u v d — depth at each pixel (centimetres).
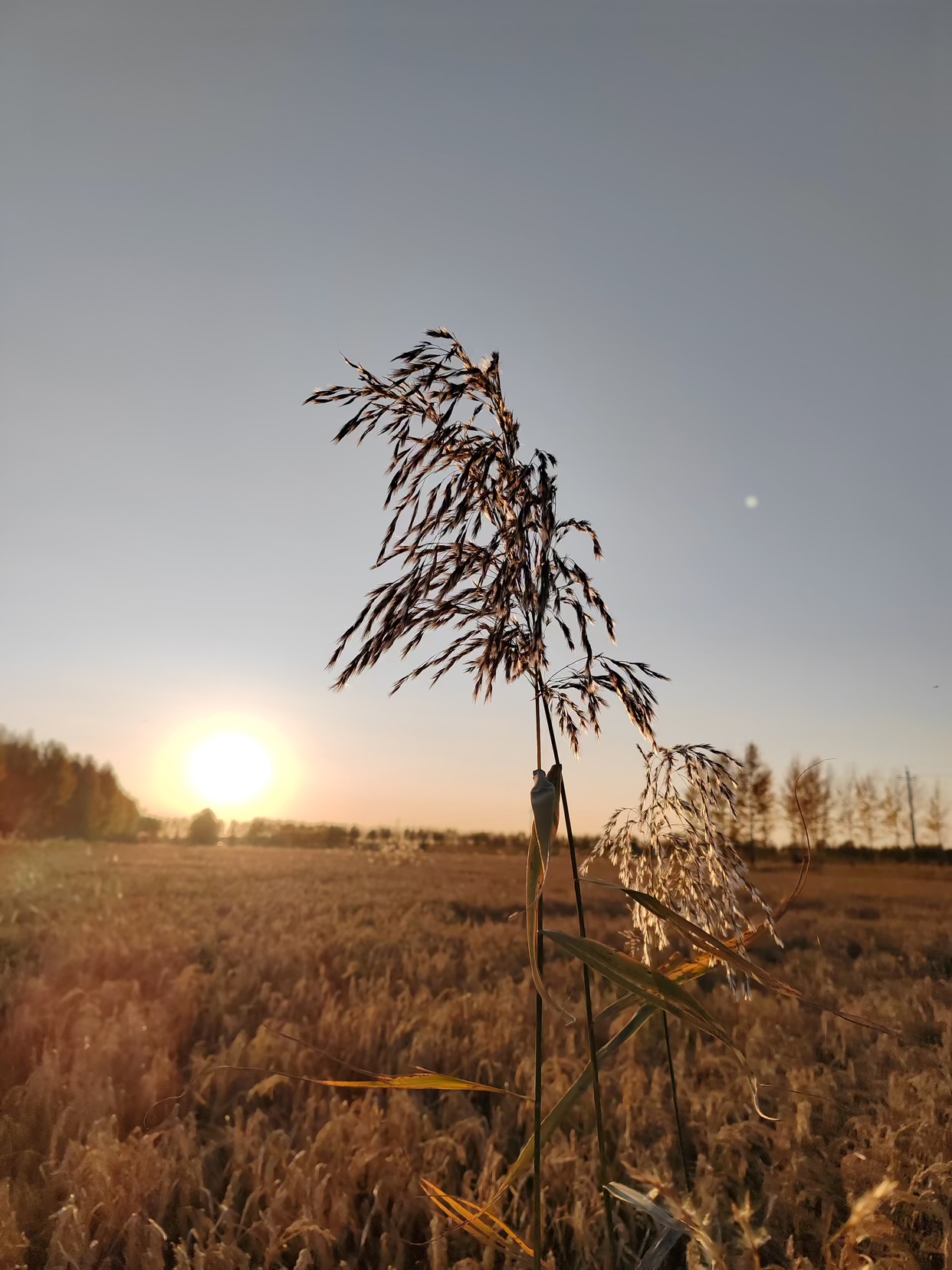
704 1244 212
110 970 793
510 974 863
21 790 7838
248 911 1424
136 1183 311
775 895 1869
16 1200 310
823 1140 340
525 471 199
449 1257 294
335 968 801
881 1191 216
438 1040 505
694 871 216
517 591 201
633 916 233
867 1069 443
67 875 2272
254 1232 293
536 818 169
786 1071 422
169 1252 294
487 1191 300
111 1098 397
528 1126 395
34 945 926
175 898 1645
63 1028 550
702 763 216
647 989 187
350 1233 311
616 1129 386
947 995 603
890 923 1347
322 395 207
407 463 205
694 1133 372
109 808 9356
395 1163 335
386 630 204
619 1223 293
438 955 884
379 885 2239
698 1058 467
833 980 773
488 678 205
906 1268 221
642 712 208
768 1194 296
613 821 236
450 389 205
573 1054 491
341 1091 447
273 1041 480
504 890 2041
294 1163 321
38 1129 383
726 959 182
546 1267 247
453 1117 410
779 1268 227
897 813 4497
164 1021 564
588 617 204
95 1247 280
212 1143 356
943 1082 355
